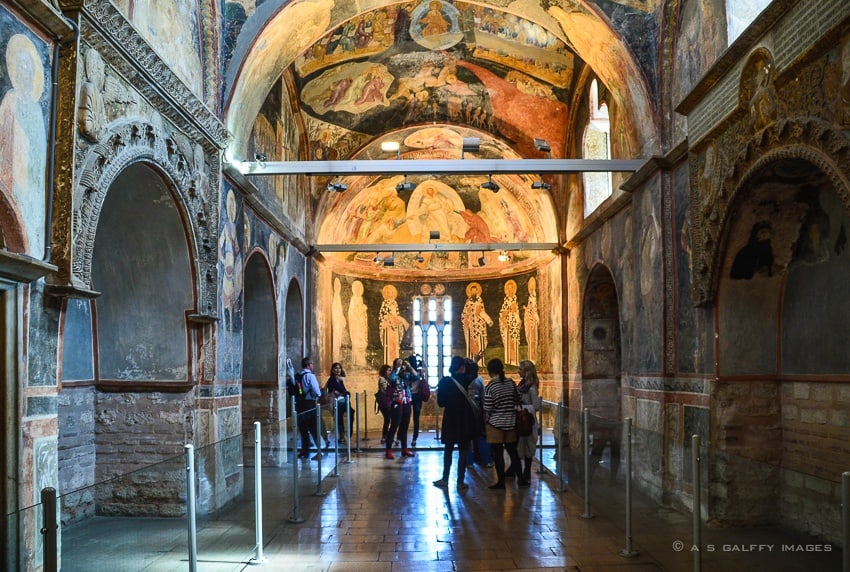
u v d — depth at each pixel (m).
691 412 10.53
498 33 15.97
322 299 21.70
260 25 11.45
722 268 9.48
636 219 13.04
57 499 4.05
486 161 12.41
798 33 7.23
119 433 10.15
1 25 5.75
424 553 7.58
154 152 8.64
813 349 8.90
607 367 18.08
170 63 9.59
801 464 9.12
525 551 7.62
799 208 8.81
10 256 5.54
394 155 20.95
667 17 11.55
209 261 10.54
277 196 16.03
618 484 8.02
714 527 5.42
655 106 11.87
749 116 8.47
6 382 5.82
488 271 25.77
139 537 4.94
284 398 16.41
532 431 11.80
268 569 7.08
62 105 6.58
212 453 6.33
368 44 16.19
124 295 10.19
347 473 13.02
